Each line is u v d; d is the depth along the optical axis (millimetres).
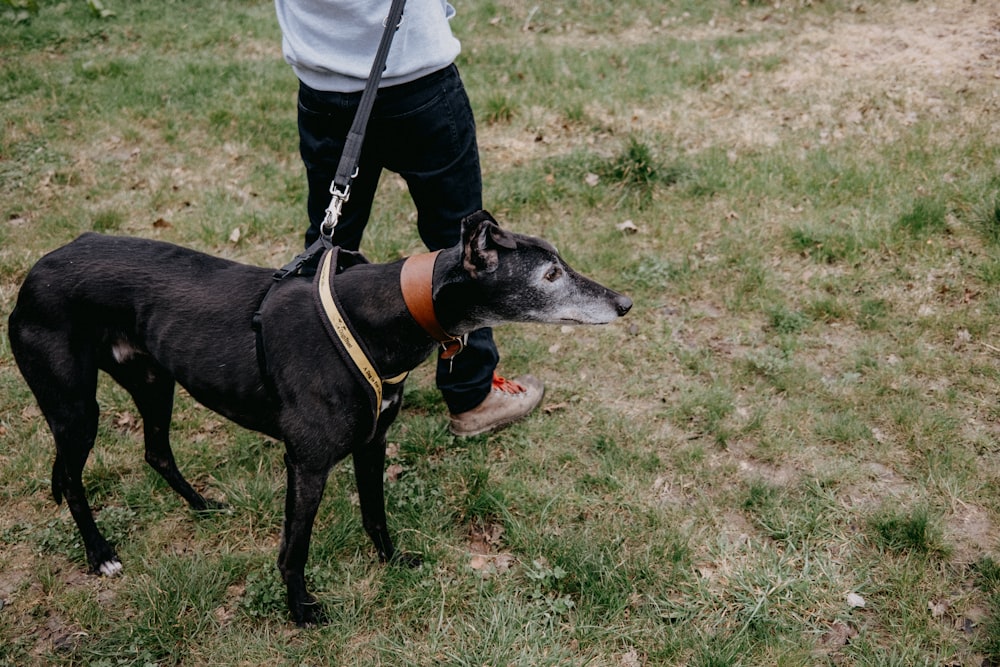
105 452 3578
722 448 3568
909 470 3367
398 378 2598
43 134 6395
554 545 3080
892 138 5773
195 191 5660
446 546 3119
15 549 3166
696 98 6660
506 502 3305
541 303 2561
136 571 3049
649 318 4375
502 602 2881
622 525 3176
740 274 4613
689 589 2910
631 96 6738
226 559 3047
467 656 2691
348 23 2783
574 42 8266
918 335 4074
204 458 3541
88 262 2695
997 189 4992
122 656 2744
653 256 4777
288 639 2807
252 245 5102
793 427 3627
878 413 3652
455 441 3652
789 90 6629
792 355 4031
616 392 3924
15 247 5074
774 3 8594
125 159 6121
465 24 8594
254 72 7426
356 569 3035
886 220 4852
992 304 4188
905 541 3029
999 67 6645
